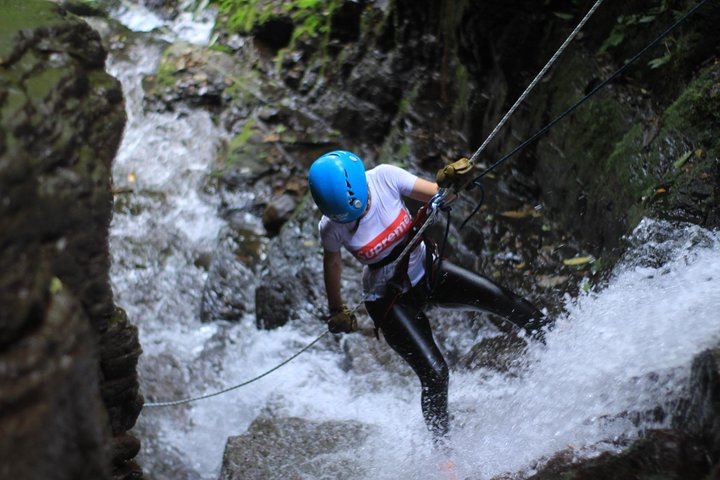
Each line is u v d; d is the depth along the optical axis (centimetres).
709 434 263
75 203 224
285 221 630
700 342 305
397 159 654
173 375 532
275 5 768
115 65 802
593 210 496
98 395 198
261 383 507
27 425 158
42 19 259
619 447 291
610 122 497
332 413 458
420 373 369
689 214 405
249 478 379
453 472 352
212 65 771
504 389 397
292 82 735
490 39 586
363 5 721
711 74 433
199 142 723
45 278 181
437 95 676
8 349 164
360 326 518
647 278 389
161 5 869
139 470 312
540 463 302
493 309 379
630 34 505
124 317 281
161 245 641
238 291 588
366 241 356
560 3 556
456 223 560
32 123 212
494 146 616
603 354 346
